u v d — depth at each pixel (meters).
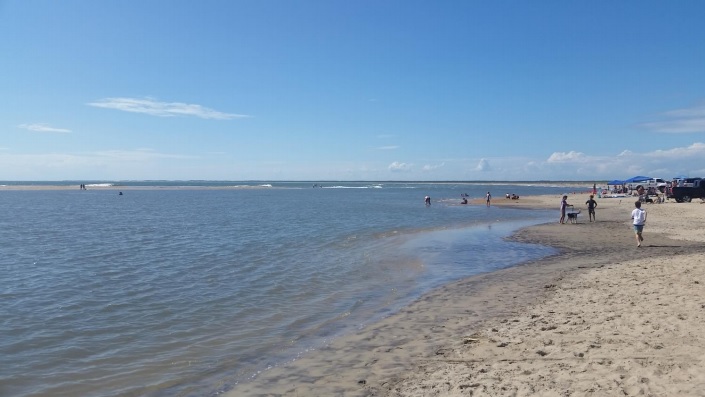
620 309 9.44
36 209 54.41
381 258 18.86
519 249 20.86
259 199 83.81
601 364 6.55
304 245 22.73
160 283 14.36
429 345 8.34
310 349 8.52
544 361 6.93
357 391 6.54
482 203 63.72
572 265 16.19
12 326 10.09
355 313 10.94
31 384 7.21
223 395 6.71
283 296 12.73
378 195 104.94
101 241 24.73
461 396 5.96
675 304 9.43
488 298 11.77
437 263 17.61
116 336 9.48
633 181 68.38
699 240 21.83
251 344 8.94
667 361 6.44
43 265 17.55
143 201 76.06
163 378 7.40
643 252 18.64
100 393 6.89
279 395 6.61
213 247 22.19
